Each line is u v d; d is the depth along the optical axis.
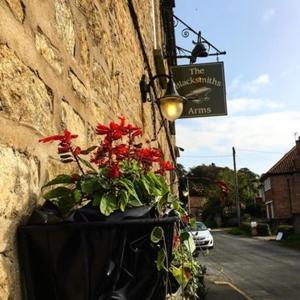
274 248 24.78
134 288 1.81
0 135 1.63
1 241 1.57
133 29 5.15
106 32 3.59
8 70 1.73
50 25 2.25
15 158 1.74
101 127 2.13
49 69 2.20
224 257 19.78
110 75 3.70
